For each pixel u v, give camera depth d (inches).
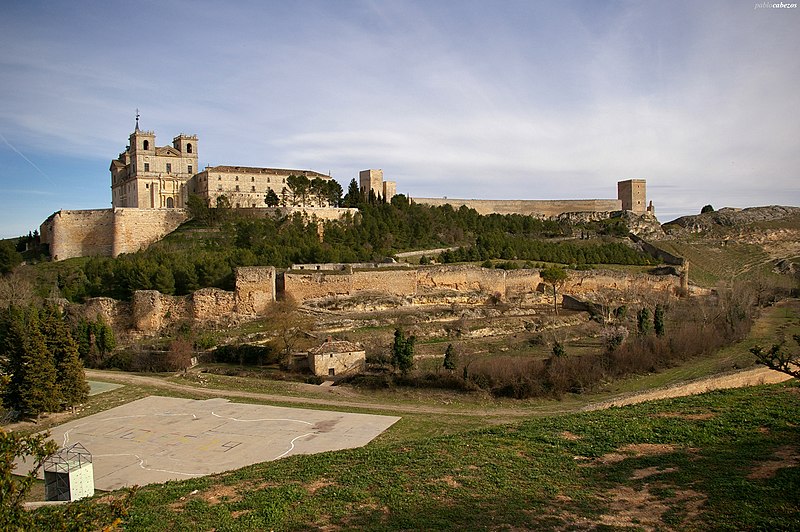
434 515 784.3
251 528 781.9
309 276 3051.2
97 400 1881.2
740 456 912.9
